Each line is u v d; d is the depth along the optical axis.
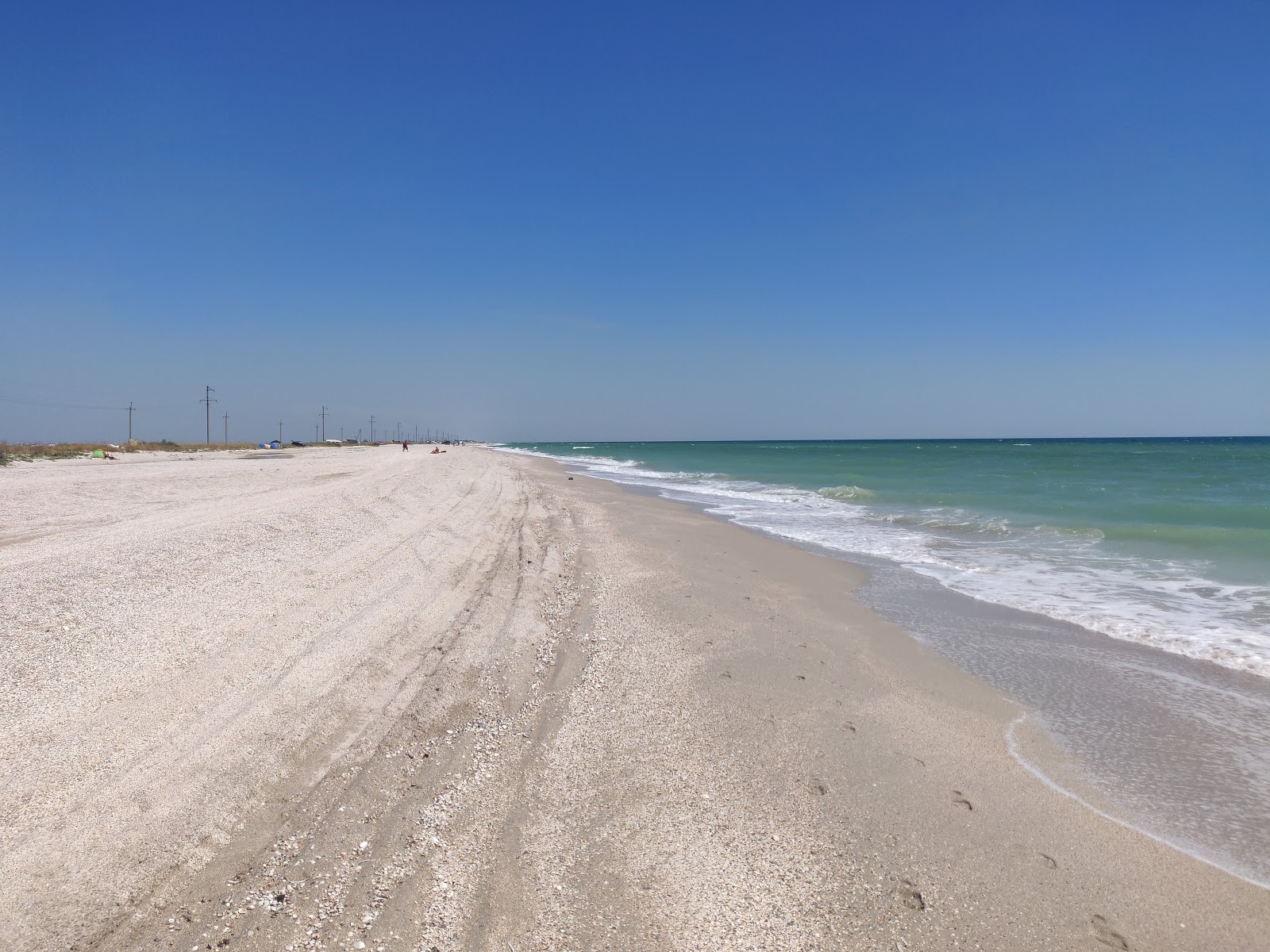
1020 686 6.75
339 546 11.14
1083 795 4.73
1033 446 122.69
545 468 47.22
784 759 5.08
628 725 5.58
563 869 3.69
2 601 6.74
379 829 3.92
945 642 8.12
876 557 13.34
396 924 3.17
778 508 21.67
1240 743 5.54
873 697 6.41
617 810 4.30
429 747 4.96
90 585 7.58
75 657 5.63
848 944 3.22
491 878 3.57
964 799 4.63
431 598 8.70
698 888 3.57
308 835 3.81
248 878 3.41
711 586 10.56
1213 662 7.41
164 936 2.98
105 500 16.53
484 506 19.19
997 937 3.32
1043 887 3.72
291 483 22.70
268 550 10.25
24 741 4.35
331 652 6.39
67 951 2.85
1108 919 3.50
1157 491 24.92
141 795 3.94
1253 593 10.24
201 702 5.15
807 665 7.21
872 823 4.28
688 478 37.31
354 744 4.87
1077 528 15.77
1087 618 9.08
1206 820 4.44
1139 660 7.50
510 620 8.23
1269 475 33.62
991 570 12.05
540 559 12.16
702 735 5.43
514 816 4.18
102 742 4.44
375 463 40.50
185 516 13.26
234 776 4.26
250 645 6.31
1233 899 3.67
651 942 3.15
